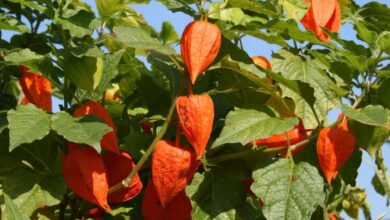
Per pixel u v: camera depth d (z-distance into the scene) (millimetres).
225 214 917
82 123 857
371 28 1188
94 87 918
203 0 974
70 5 1186
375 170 1209
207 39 869
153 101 1044
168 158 858
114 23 1229
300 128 976
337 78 1075
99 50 904
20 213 851
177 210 921
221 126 1008
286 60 1044
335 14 1063
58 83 969
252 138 889
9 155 944
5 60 930
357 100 994
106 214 1015
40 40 1099
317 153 957
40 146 944
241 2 984
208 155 976
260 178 911
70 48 906
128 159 917
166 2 1043
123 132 1057
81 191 872
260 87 957
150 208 917
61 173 940
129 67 1038
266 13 999
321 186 910
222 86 998
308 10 1072
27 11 1110
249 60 998
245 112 918
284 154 983
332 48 1001
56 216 1049
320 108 1011
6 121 899
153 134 1023
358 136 967
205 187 929
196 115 853
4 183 900
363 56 995
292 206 892
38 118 857
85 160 860
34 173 921
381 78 1021
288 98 978
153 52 1014
